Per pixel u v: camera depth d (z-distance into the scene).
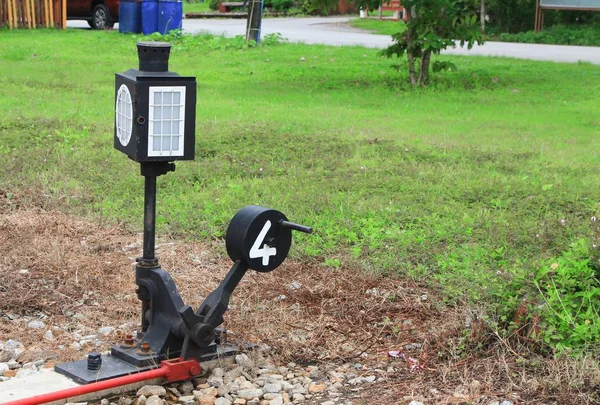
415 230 7.00
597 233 6.14
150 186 4.45
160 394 4.20
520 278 5.03
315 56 22.12
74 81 17.09
